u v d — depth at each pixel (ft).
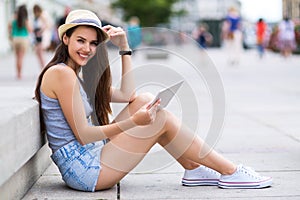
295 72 71.67
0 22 112.88
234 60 91.20
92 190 15.58
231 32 91.09
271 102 39.70
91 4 183.32
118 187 16.39
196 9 256.73
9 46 121.29
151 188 16.28
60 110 15.52
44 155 18.63
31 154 15.02
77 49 15.30
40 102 15.88
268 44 139.03
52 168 19.07
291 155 20.90
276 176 17.52
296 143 23.44
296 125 28.45
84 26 15.23
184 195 15.42
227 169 16.08
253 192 15.61
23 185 15.37
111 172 15.39
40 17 58.65
